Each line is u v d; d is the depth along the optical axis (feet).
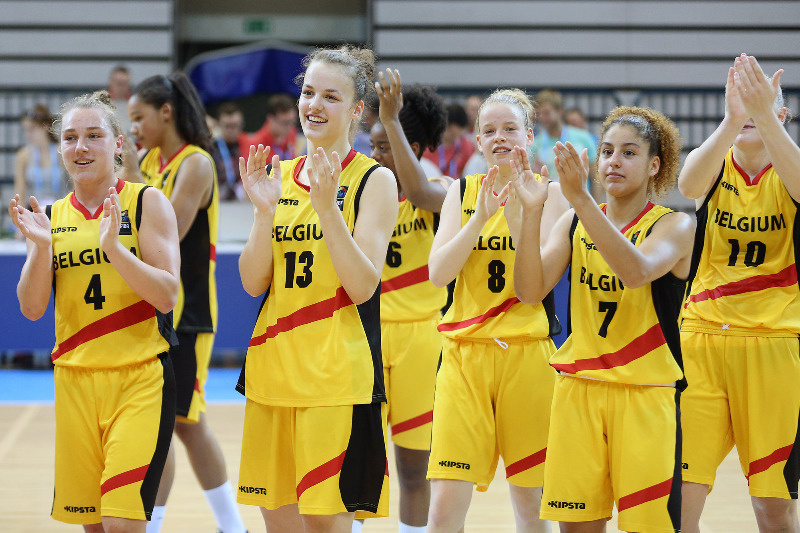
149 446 18.78
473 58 68.80
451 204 21.94
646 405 18.33
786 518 21.38
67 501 19.24
